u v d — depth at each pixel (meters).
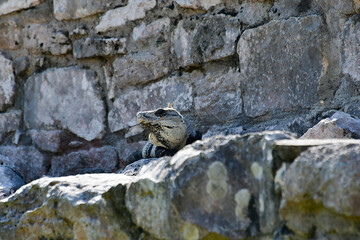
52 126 15.15
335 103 10.62
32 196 8.01
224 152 6.24
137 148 13.72
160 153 10.70
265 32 11.59
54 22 15.08
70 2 14.62
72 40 14.76
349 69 10.40
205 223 6.21
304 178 5.50
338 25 10.59
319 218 5.53
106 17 14.08
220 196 6.19
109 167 14.22
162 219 6.57
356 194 5.12
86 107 14.59
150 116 10.41
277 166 5.89
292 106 11.27
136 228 7.00
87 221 7.21
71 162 14.76
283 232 5.79
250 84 11.89
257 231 5.98
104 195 7.16
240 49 11.99
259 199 5.96
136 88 13.73
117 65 13.95
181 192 6.36
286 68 11.33
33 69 15.66
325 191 5.34
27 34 15.60
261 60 11.69
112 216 7.09
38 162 15.23
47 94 15.25
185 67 12.84
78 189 7.55
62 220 7.48
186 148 6.82
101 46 14.09
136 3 13.53
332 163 5.36
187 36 12.74
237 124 12.10
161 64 13.22
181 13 12.87
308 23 10.99
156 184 6.64
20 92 16.00
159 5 13.19
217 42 12.30
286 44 11.30
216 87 12.43
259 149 6.02
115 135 14.22
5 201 8.21
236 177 6.13
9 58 16.06
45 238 7.73
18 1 15.55
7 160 13.88
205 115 12.59
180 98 12.97
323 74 10.81
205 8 12.49
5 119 16.09
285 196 5.65
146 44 13.45
